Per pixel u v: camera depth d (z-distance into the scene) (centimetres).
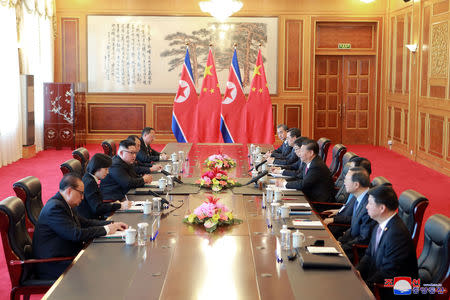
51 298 266
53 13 1230
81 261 316
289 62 1272
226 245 344
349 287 281
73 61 1260
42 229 365
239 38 1259
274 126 1289
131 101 1275
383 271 331
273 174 603
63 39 1255
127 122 1281
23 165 996
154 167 599
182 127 910
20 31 1077
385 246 338
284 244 336
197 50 1262
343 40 1288
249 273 298
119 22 1252
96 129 1280
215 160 624
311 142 546
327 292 275
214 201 392
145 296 268
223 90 1271
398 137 1191
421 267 343
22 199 423
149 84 1272
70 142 1176
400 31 1174
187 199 468
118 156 545
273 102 1282
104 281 287
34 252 366
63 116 1170
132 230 346
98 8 1247
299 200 470
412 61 1094
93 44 1256
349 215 462
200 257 322
